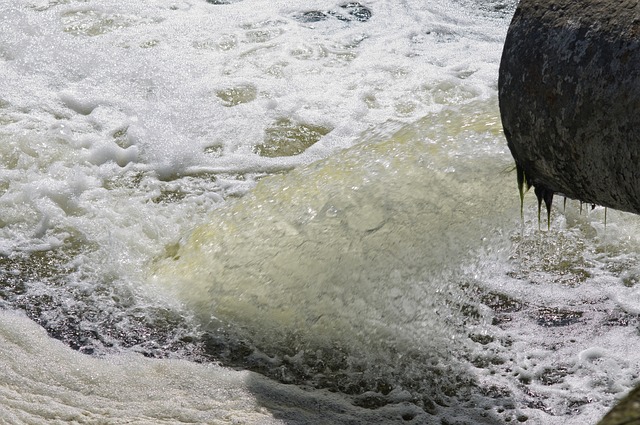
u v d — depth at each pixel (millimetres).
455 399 6492
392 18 12609
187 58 11461
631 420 2721
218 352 7000
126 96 10586
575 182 5500
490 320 7227
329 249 7543
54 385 6453
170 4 12953
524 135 5566
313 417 6246
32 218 8414
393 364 6820
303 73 11180
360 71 11242
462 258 7531
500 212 7750
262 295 7418
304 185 8312
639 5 5066
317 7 12984
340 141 9852
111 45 11664
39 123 9891
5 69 11000
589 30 5164
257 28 12320
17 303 7430
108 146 9477
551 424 6215
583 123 5164
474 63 11391
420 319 7164
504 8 12930
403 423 6238
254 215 8164
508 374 6711
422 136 8453
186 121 10164
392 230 7574
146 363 6750
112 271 7824
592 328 7152
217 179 9219
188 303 7488
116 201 8719
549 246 8047
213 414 6215
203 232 8164
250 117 10273
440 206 7715
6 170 9023
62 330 7152
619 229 8234
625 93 4957
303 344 7039
